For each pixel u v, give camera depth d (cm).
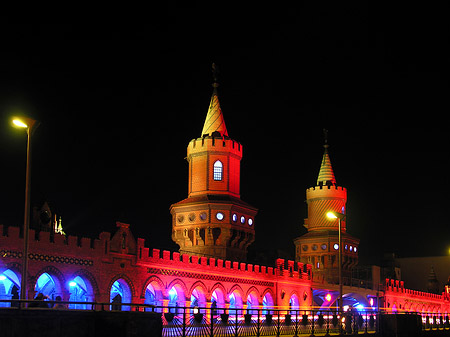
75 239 4525
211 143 6994
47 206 5522
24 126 3256
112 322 2377
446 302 11994
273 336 4378
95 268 4650
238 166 7225
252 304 6556
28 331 2175
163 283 5312
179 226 6931
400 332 4741
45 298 3544
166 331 3694
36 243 4216
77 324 2320
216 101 7356
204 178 6956
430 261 12825
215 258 6278
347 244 8919
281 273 7062
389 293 9475
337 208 9044
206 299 5756
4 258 3991
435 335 5612
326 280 8650
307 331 5047
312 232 9031
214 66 7469
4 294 4778
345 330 4997
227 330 4494
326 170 9288
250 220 7144
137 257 5062
